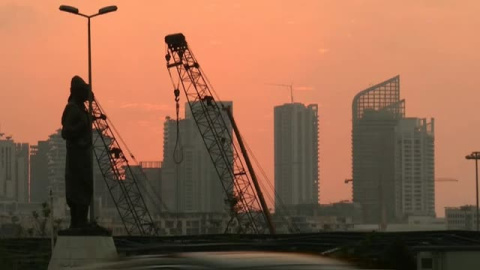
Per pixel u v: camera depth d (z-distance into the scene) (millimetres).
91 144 78312
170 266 19844
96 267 21688
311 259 19891
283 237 148750
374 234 114250
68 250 77500
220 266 19062
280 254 20312
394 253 108125
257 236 152375
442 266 108812
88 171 78062
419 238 131625
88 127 77812
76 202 77875
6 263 105062
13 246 143375
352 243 114688
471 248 109438
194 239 151625
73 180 77750
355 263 20500
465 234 134875
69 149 77688
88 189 78250
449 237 131250
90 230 77812
